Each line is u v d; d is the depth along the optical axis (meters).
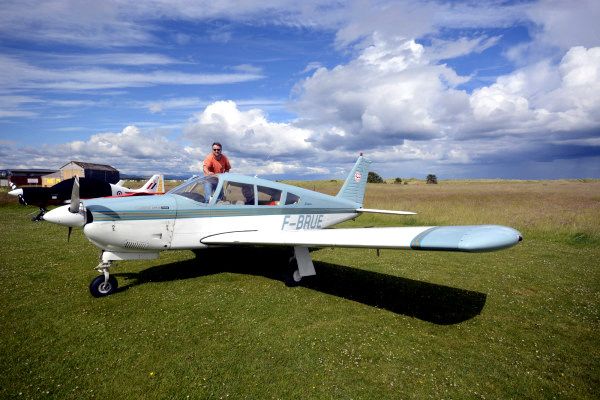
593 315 3.94
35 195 11.61
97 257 6.40
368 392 2.47
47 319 3.62
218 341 3.19
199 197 5.03
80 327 3.44
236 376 2.63
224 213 5.19
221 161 6.88
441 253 7.30
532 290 4.81
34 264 5.88
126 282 4.97
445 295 4.57
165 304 4.09
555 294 4.64
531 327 3.61
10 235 8.76
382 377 2.66
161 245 4.71
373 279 5.30
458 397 2.44
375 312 3.96
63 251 6.90
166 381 2.55
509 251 7.54
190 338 3.24
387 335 3.38
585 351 3.12
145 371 2.69
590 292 4.72
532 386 2.58
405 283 5.10
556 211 13.91
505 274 5.62
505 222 10.96
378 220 12.65
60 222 4.29
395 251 7.49
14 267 5.69
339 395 2.43
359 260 6.62
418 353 3.04
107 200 4.46
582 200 20.56
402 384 2.57
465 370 2.78
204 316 3.76
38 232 9.26
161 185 15.88
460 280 5.28
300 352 3.01
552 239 9.00
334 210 6.89
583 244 8.39
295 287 4.84
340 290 4.73
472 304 4.25
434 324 3.66
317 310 3.99
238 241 4.78
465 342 3.26
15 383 2.50
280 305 4.13
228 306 4.07
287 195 5.98
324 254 7.17
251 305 4.11
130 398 2.36
